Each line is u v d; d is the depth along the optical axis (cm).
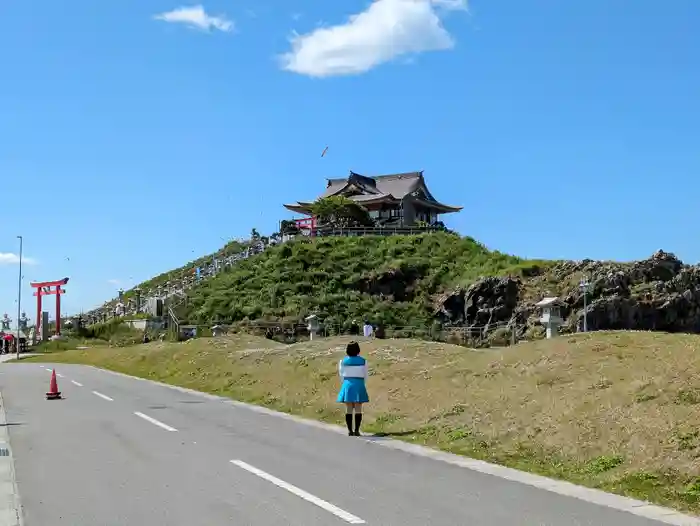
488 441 1223
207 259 8019
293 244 6512
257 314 5181
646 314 4856
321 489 926
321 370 2169
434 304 5525
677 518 780
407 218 8231
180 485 953
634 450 1016
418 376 1844
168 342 4072
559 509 821
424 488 933
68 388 2528
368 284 5750
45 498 884
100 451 1228
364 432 1460
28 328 7931
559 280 5328
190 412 1817
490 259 5997
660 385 1216
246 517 786
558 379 1434
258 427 1537
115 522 770
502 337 4600
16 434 1437
